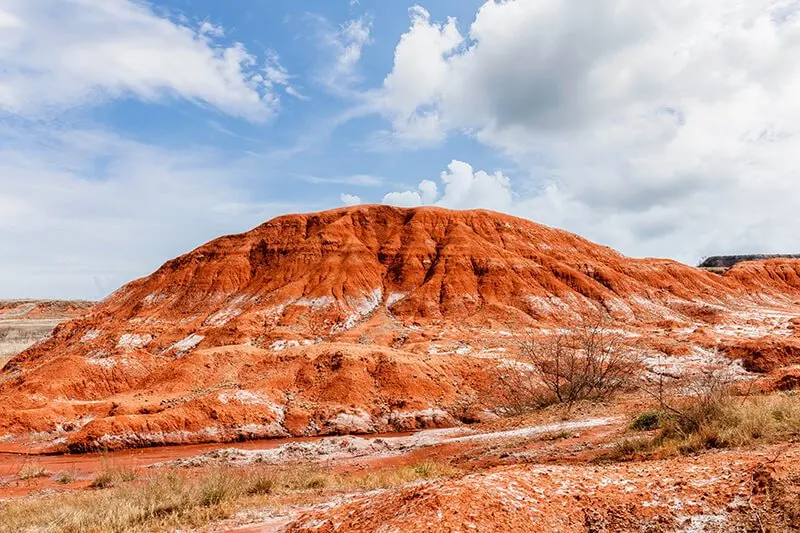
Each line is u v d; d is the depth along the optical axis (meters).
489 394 36.59
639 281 90.06
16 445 30.94
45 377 42.97
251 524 10.16
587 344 33.12
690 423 12.18
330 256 83.94
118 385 45.19
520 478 7.76
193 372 41.03
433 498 6.80
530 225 98.62
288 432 32.50
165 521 10.88
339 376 37.22
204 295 81.50
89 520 11.34
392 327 64.50
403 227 93.69
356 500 9.70
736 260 175.75
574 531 6.39
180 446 30.08
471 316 70.81
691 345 44.56
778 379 21.03
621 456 12.21
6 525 11.88
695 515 6.54
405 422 33.91
